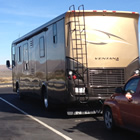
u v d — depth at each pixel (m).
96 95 7.44
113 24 7.66
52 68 8.38
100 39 7.55
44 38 9.05
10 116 8.48
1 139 5.62
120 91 5.70
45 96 9.42
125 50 7.72
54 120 7.71
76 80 7.36
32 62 10.52
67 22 7.43
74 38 7.41
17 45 12.83
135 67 7.80
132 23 7.85
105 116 6.38
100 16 7.57
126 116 5.43
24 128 6.67
